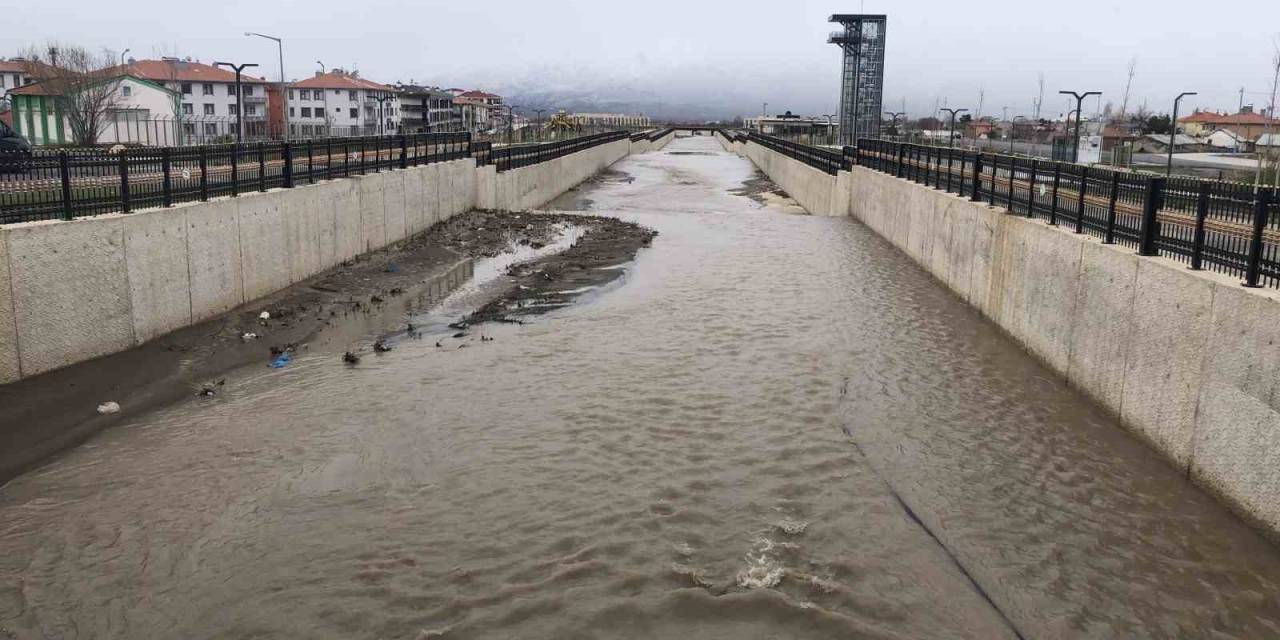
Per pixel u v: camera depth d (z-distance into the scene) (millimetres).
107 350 14438
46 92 53844
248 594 8633
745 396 14281
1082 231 14969
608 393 14352
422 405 13742
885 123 122250
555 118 133250
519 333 17859
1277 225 9875
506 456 11867
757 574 9055
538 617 8297
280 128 81125
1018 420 13367
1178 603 8727
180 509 10336
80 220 13836
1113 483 11203
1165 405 11648
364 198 25406
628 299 20875
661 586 8820
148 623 8195
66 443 12039
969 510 10555
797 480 11281
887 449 12297
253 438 12398
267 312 18344
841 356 16516
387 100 99938
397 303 20375
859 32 100875
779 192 57688
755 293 21750
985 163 20891
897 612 8477
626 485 11047
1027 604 8680
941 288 22938
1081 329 14320
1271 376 9391
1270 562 9289
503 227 32656
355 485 10984
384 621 8211
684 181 66438
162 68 80875
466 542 9617
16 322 12727
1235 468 10086
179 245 16172
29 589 8703
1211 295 10523
